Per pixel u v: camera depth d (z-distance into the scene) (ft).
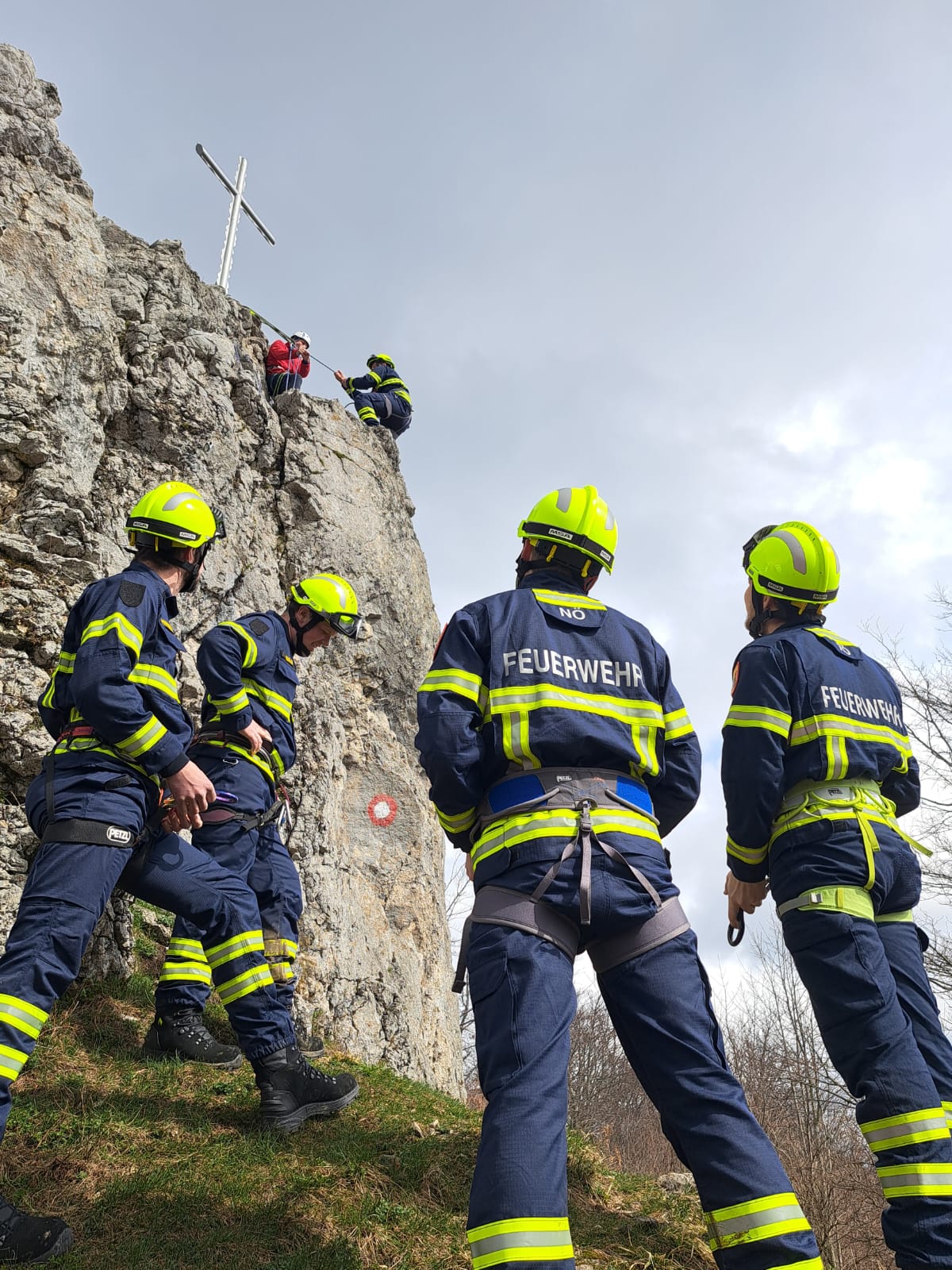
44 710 10.61
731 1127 6.71
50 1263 7.86
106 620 9.95
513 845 7.24
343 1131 11.54
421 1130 12.23
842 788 9.66
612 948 7.38
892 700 10.64
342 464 25.45
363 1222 9.34
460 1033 23.88
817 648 10.21
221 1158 10.16
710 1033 7.16
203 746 14.29
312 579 15.96
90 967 14.29
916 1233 8.07
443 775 7.38
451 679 7.68
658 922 7.37
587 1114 68.44
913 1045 8.71
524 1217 5.87
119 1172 9.55
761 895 10.42
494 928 7.09
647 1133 67.05
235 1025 11.30
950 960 47.06
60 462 16.84
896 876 9.52
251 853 14.02
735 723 9.79
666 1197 11.71
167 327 21.44
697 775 8.36
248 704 14.11
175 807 10.55
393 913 22.45
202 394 21.15
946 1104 8.98
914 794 10.77
